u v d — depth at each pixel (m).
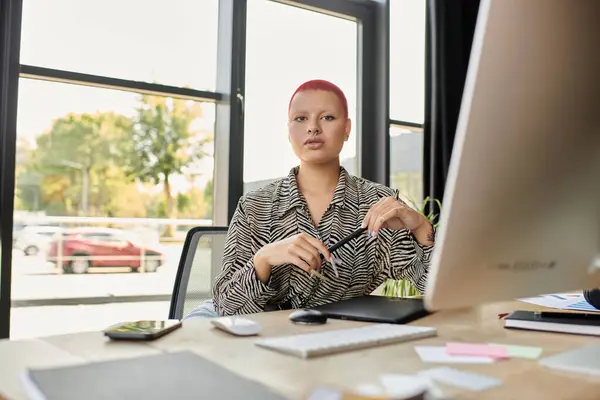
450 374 0.50
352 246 1.24
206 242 1.48
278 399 0.43
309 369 0.53
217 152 2.60
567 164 0.54
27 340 0.68
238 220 1.25
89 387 0.46
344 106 1.34
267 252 1.01
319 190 1.32
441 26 3.01
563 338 0.69
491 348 0.62
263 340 0.65
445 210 0.49
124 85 2.33
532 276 0.55
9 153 1.98
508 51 0.48
